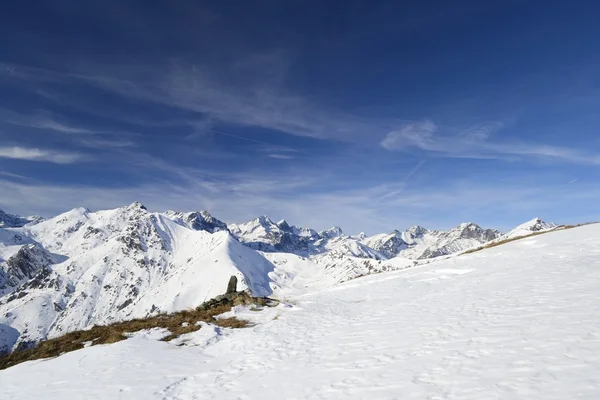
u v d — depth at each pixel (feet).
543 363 29.32
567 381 25.84
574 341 32.55
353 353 41.42
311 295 107.76
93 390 40.70
